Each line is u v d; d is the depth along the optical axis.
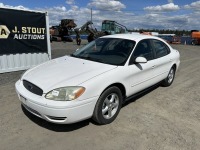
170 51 6.50
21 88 3.99
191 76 8.62
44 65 4.59
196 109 5.16
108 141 3.65
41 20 9.33
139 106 5.16
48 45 9.81
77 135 3.79
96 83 3.76
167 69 6.25
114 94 4.21
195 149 3.54
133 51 4.75
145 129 4.09
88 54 4.97
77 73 3.94
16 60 8.67
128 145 3.56
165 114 4.80
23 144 3.48
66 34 31.52
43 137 3.69
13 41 8.46
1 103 5.00
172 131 4.07
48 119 3.61
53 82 3.67
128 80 4.49
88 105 3.68
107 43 5.12
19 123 4.10
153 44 5.60
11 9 8.23
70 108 3.46
